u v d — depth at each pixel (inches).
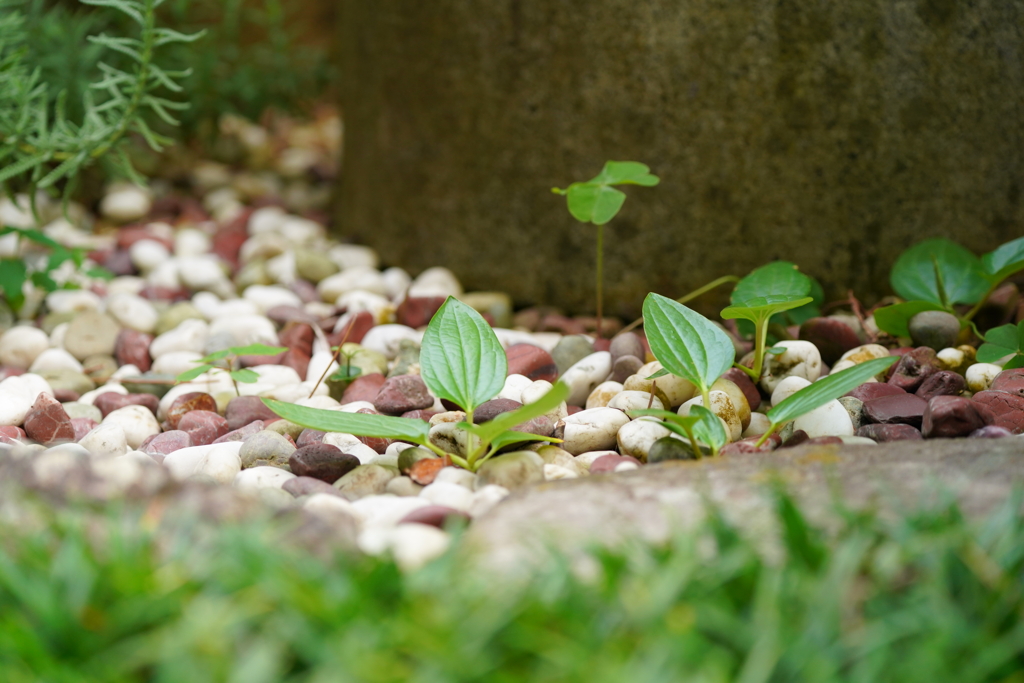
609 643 36.9
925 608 37.2
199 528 38.8
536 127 53.8
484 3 53.6
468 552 38.4
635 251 53.6
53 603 37.0
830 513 39.4
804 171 51.9
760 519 39.4
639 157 52.7
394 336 52.2
